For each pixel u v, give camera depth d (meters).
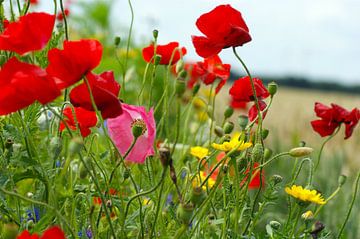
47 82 1.12
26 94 1.12
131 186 1.50
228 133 1.45
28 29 1.16
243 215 1.39
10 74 1.13
